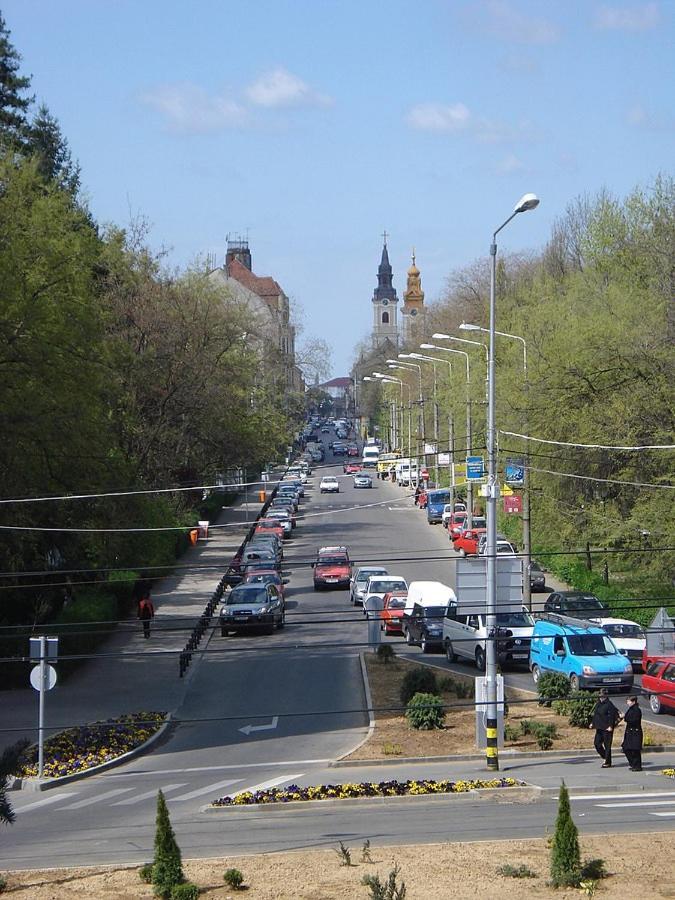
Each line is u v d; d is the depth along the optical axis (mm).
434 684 33656
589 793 23750
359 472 113062
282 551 67875
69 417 40188
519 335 63156
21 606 45500
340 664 40750
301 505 94500
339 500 97750
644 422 44000
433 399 80562
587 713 31125
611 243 67500
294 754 29156
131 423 60188
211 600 49469
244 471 92000
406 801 22953
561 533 46969
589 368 45188
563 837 17203
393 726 31750
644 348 44719
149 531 48906
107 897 16922
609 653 35375
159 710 34062
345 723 32562
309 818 21859
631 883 17125
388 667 39719
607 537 43781
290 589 58594
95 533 43688
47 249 41500
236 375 69500
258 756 29078
